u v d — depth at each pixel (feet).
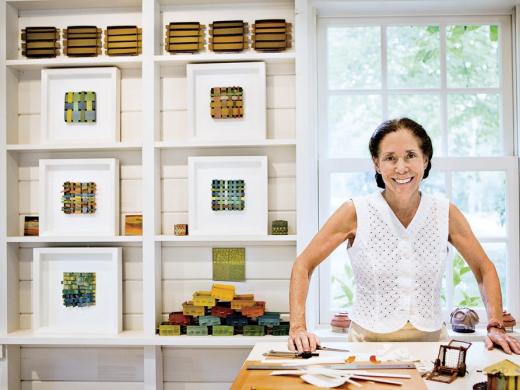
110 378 9.46
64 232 9.40
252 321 9.04
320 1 9.36
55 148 9.20
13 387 9.34
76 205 9.36
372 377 4.58
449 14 9.69
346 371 4.70
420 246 6.34
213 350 9.34
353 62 9.83
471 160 9.53
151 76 9.11
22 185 9.64
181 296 9.41
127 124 9.52
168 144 9.07
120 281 9.27
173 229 9.46
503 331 6.00
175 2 9.41
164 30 9.52
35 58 9.49
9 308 9.32
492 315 6.11
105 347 9.46
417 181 6.09
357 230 6.48
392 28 9.80
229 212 9.21
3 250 9.25
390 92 9.74
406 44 9.78
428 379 4.70
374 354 5.44
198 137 9.30
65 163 9.33
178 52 9.31
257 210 9.18
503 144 9.67
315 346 5.62
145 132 9.09
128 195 9.50
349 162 9.61
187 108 9.24
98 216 9.40
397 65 9.80
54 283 9.41
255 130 9.23
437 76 9.75
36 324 9.26
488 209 9.61
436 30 9.76
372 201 6.51
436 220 6.40
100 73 9.34
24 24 9.66
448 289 9.50
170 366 9.38
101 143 9.09
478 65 9.75
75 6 9.53
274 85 9.38
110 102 9.39
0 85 9.30
